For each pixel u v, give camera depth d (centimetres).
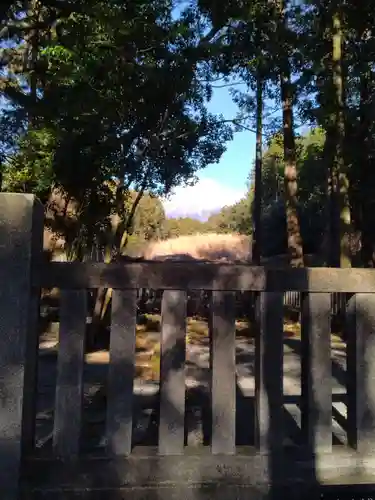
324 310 269
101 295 792
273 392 262
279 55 898
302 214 2298
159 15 738
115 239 905
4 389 241
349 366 276
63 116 684
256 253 1434
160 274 259
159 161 943
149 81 741
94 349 743
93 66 690
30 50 800
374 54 939
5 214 247
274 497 254
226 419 259
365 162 1049
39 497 243
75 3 617
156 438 327
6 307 244
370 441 266
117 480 250
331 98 942
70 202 886
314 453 262
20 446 241
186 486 251
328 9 934
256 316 271
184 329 260
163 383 258
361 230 1238
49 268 255
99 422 379
